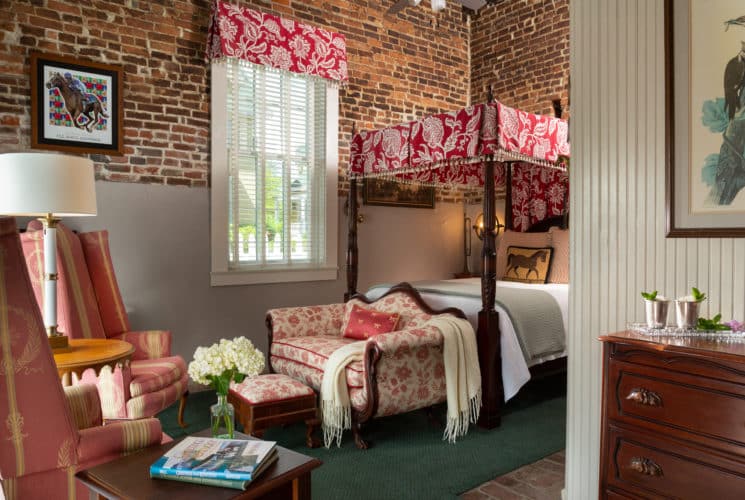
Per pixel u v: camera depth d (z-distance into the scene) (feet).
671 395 5.64
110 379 9.80
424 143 13.21
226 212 15.85
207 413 13.10
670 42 6.89
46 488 5.30
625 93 7.48
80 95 13.55
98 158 13.88
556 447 10.77
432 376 11.25
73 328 10.48
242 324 16.31
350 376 10.79
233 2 15.98
